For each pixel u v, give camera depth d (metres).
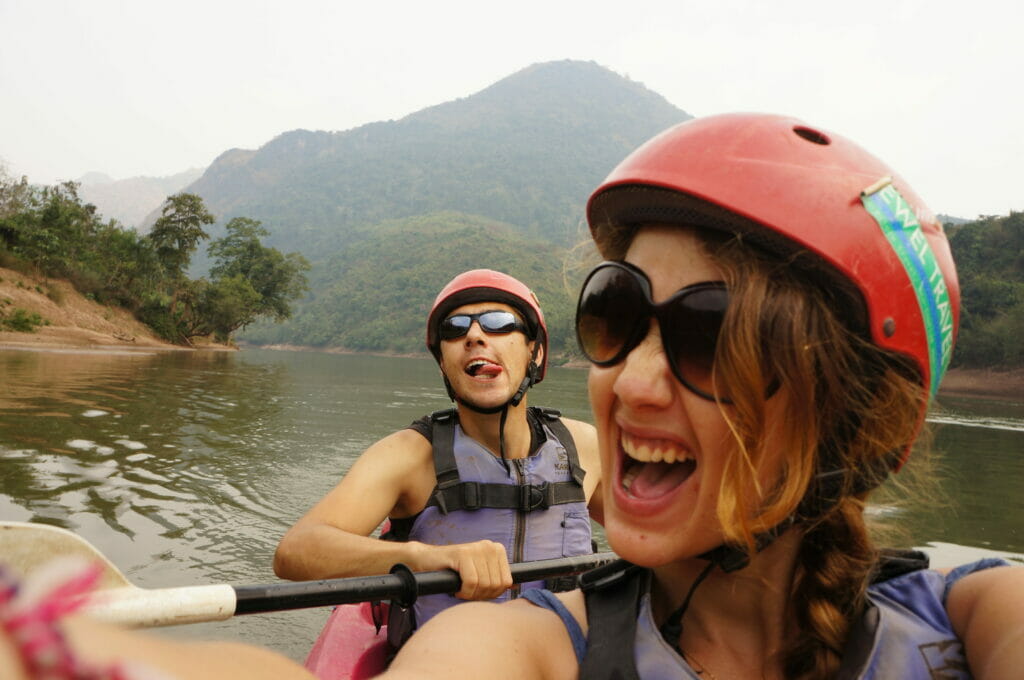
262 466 8.19
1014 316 53.84
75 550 1.10
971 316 58.53
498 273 3.10
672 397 0.75
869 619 0.82
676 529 0.76
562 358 79.38
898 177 0.87
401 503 2.97
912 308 0.80
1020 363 53.09
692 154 0.79
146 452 8.48
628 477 0.81
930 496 0.87
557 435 3.14
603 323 0.81
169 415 12.45
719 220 0.76
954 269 0.90
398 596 2.00
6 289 45.88
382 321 157.25
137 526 5.38
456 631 0.82
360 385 26.94
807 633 0.82
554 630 0.87
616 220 0.88
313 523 2.59
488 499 2.84
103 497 6.12
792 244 0.75
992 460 12.35
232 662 0.38
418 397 22.00
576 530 2.94
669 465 0.79
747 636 0.85
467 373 2.92
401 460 2.88
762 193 0.75
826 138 0.85
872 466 0.83
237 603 1.63
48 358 26.83
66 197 64.81
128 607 1.27
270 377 27.75
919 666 0.79
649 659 0.81
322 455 9.30
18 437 8.82
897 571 0.89
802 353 0.72
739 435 0.72
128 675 0.22
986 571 0.86
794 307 0.73
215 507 6.12
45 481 6.51
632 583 0.89
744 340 0.71
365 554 2.36
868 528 0.87
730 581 0.85
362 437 11.41
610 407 0.81
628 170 0.83
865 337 0.79
